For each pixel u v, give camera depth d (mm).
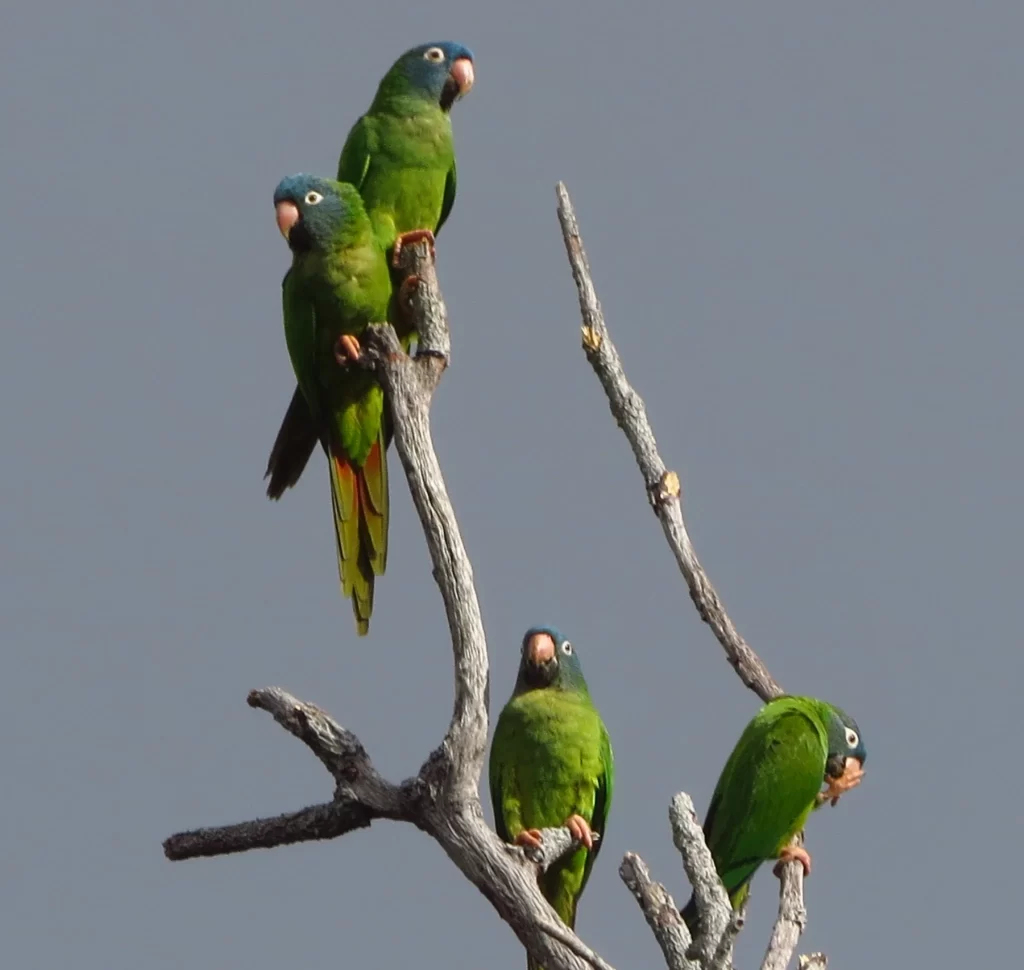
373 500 13352
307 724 10047
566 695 12633
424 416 11367
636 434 12578
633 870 9945
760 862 11906
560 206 12734
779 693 12469
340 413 13125
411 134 13945
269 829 10086
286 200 12719
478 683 10234
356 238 12812
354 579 13273
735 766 12055
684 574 12484
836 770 12336
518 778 12445
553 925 9602
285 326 13164
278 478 13617
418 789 9953
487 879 9820
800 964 9906
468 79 14219
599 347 12562
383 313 12883
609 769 12578
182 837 10234
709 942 9773
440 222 14648
